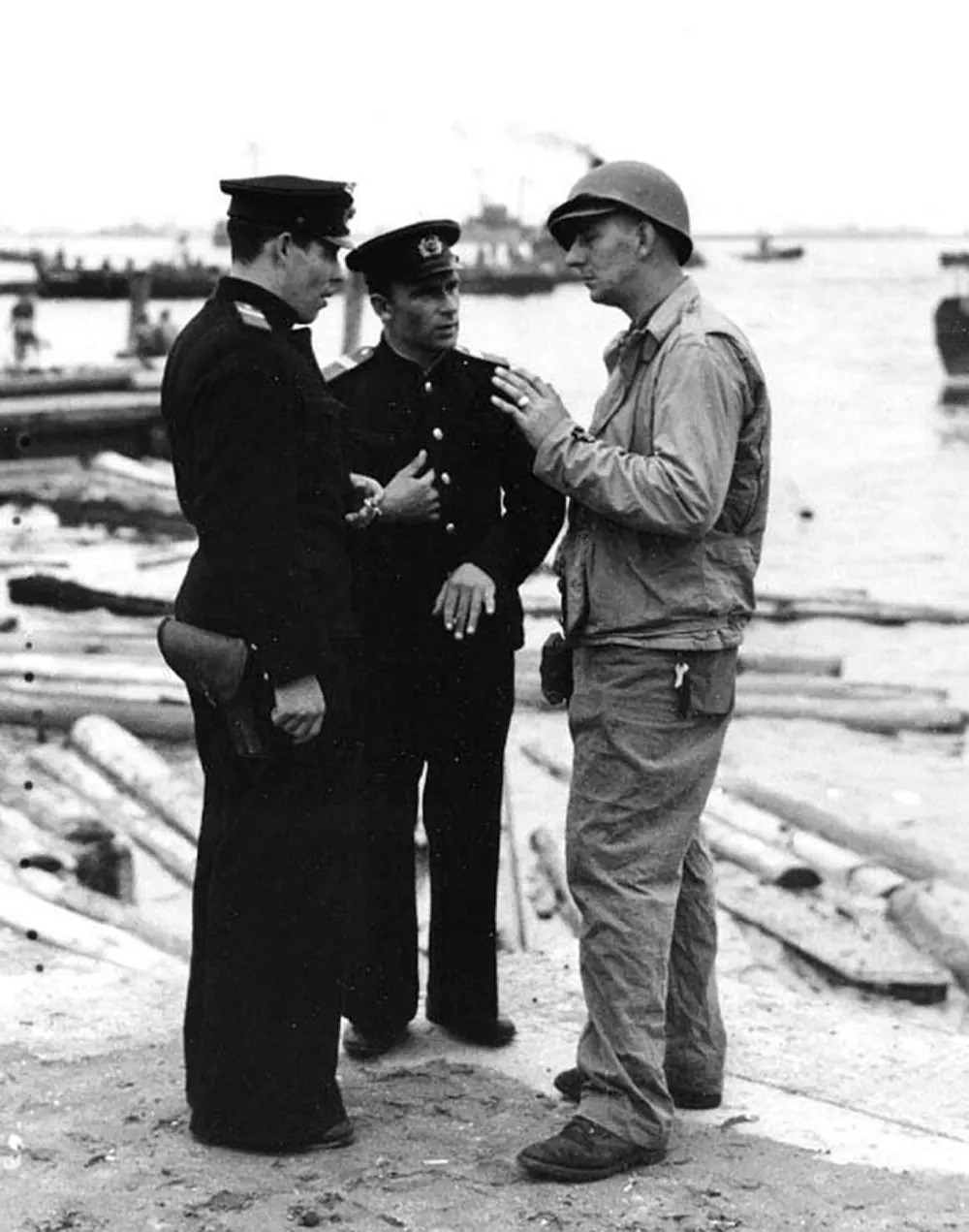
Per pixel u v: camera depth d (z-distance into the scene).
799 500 22.33
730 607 4.01
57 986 5.36
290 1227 3.76
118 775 9.12
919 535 19.80
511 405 4.04
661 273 4.04
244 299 4.04
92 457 22.03
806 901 7.53
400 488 4.52
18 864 7.27
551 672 4.30
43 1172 4.00
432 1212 3.83
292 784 4.06
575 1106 4.44
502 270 74.62
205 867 4.25
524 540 4.73
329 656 3.96
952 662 13.02
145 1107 4.37
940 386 39.28
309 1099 4.11
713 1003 4.43
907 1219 3.82
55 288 57.25
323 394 4.06
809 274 101.75
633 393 4.02
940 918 7.15
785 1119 4.41
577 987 5.40
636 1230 3.76
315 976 4.10
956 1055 4.92
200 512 3.95
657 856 4.02
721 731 4.08
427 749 4.71
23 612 13.47
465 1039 4.88
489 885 4.79
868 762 10.28
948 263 80.69
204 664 3.98
